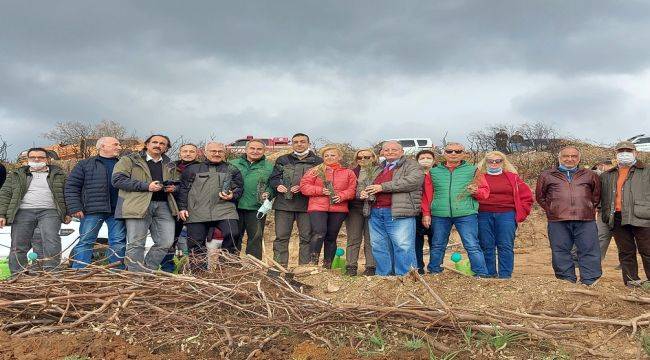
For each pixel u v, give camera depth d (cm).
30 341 389
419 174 648
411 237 646
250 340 396
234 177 690
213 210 668
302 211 744
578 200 637
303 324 411
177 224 711
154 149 671
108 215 684
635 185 667
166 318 425
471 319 416
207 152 690
